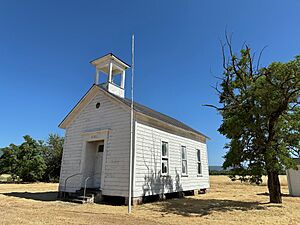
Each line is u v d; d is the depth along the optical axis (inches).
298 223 316.5
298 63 464.8
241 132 494.6
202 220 332.8
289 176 753.0
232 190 892.6
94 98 617.3
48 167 1358.3
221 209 425.4
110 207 444.5
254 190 891.4
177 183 644.1
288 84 471.2
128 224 299.3
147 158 543.5
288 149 485.1
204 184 804.0
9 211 372.5
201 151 832.3
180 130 711.1
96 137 573.3
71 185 579.5
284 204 484.4
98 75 653.3
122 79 664.4
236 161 489.4
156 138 592.1
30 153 1301.7
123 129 533.6
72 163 600.7
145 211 406.0
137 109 553.3
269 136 486.9
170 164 630.5
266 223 315.9
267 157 454.9
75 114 646.5
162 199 570.9
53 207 432.8
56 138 1450.5
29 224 279.9
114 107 567.2
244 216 361.7
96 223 298.5
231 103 528.1
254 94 477.1
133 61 498.0
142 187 510.0
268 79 475.8
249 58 536.4
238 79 534.6
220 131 539.8
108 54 623.8
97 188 548.4
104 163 537.3
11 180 1272.1
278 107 475.2
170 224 306.2
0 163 1272.1
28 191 753.6
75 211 392.2
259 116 493.4
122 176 500.1
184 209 426.6
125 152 512.7
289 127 488.4
